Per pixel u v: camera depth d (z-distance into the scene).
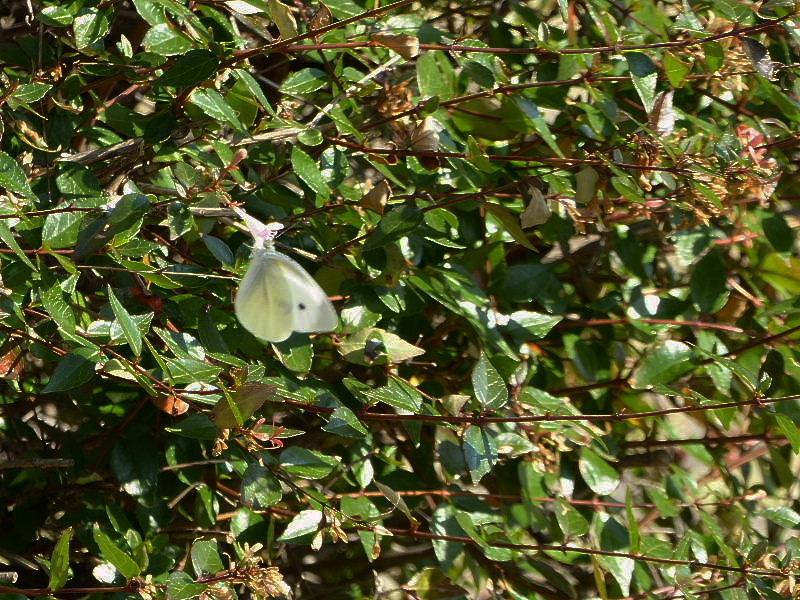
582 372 0.71
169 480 0.69
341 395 0.69
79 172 0.64
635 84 0.65
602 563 0.67
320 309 0.64
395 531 0.68
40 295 0.61
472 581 0.68
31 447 0.70
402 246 0.69
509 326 0.70
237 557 0.67
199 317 0.64
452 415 0.65
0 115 0.65
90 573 0.69
